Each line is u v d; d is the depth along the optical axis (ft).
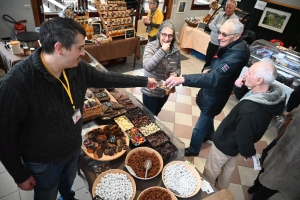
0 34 12.14
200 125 7.31
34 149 3.55
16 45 8.69
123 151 4.99
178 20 18.94
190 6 18.83
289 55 10.07
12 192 6.29
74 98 3.64
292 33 14.87
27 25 12.67
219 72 5.65
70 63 3.12
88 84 4.17
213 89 6.36
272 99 4.50
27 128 3.31
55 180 4.30
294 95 7.25
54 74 3.18
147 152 5.13
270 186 5.73
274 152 5.71
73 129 3.80
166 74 6.71
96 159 4.73
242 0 17.08
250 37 13.38
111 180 4.40
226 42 5.89
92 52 11.43
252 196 7.07
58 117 3.41
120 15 12.31
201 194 4.49
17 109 2.95
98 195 4.14
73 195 5.89
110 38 11.80
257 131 4.68
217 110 6.83
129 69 14.37
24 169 3.66
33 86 3.01
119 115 6.16
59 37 2.77
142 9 16.47
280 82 9.87
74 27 2.88
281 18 15.15
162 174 4.66
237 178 7.77
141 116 6.33
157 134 5.81
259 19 16.43
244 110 4.65
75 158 4.59
